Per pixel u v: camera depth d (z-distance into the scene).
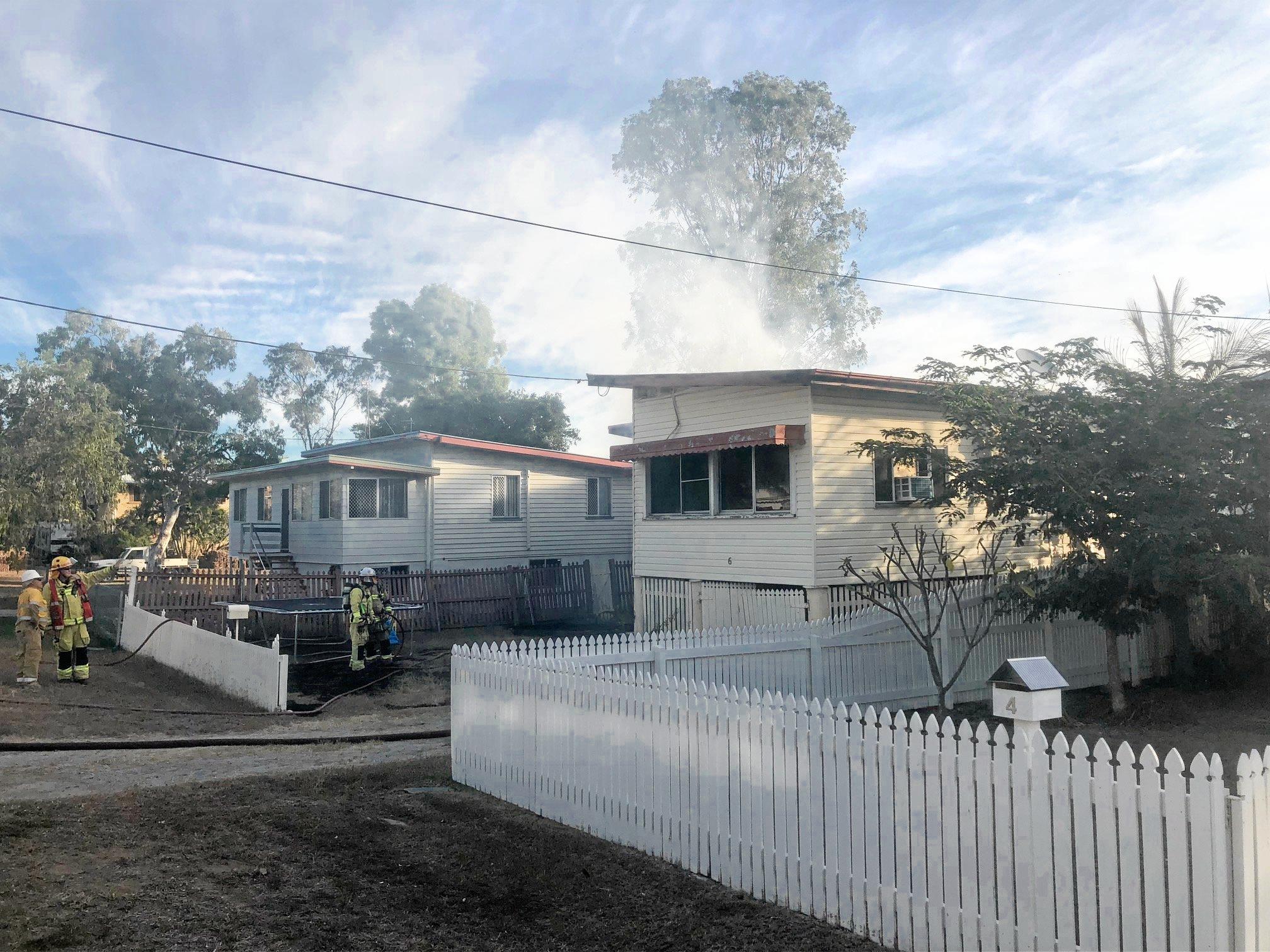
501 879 6.25
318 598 20.75
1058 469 10.86
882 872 5.30
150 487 44.75
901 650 12.19
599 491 30.73
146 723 12.02
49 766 9.58
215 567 25.47
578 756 7.43
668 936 5.39
